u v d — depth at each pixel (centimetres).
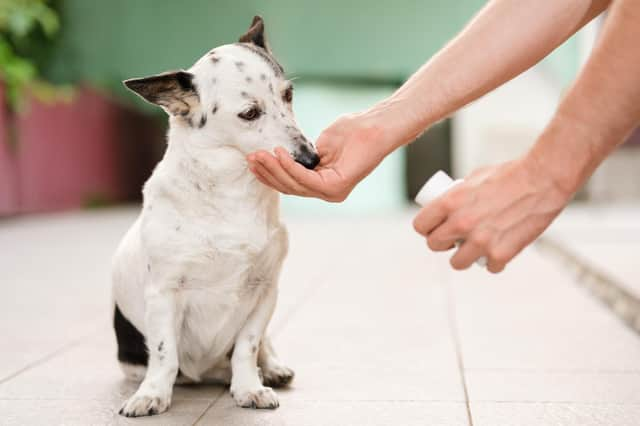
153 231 232
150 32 952
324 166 186
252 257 235
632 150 1144
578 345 309
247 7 933
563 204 133
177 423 217
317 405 233
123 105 1324
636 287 396
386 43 923
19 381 265
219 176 230
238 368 240
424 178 1218
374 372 271
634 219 862
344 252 653
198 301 239
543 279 499
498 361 284
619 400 232
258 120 228
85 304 416
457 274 523
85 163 1209
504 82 169
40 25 981
